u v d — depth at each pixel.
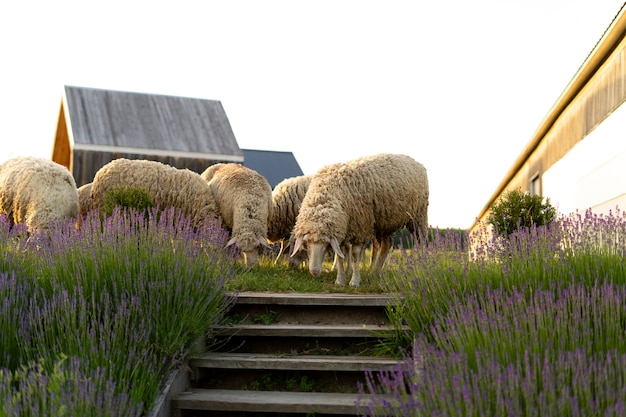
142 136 23.28
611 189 9.80
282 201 12.18
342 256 8.81
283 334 6.30
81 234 6.63
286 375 5.86
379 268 10.15
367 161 9.35
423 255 6.64
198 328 5.88
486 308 5.24
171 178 11.37
